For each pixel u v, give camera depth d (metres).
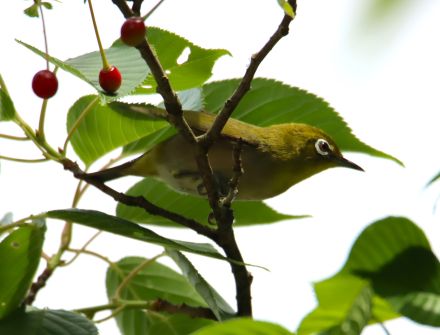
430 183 5.27
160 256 9.38
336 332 4.20
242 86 7.26
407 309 5.08
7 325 7.76
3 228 7.33
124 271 10.14
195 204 10.55
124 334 10.06
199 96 9.66
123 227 7.25
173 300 10.21
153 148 10.80
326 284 4.70
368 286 4.46
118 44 8.18
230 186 7.87
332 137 10.23
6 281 7.85
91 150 9.67
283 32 6.91
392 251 5.41
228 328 3.90
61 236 9.47
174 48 8.41
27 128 7.91
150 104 9.05
